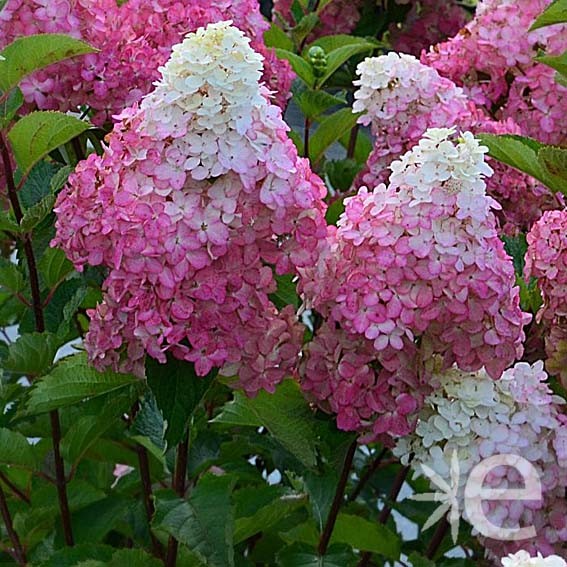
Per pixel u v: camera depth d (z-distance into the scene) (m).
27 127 1.67
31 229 1.74
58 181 1.74
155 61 1.82
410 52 2.57
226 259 1.51
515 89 2.08
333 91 2.74
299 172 1.54
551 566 1.38
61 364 1.64
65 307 1.80
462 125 1.92
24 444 1.79
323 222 1.57
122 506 1.92
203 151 1.49
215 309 1.51
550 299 1.70
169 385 1.54
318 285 1.57
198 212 1.50
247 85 1.50
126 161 1.51
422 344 1.56
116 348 1.57
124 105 1.80
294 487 1.85
